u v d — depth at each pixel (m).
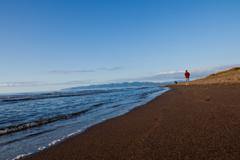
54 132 4.77
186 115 4.97
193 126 3.72
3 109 10.40
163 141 3.03
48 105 11.95
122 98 14.92
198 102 7.16
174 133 3.42
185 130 3.52
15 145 3.76
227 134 2.94
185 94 11.84
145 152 2.64
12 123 6.23
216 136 2.92
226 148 2.40
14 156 3.09
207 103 6.54
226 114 4.38
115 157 2.60
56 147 3.43
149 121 4.93
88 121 6.04
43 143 3.79
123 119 5.78
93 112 8.10
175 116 5.04
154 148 2.76
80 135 4.23
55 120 6.62
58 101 14.87
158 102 9.46
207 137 2.93
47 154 3.06
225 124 3.54
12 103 14.74
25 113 8.55
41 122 6.24
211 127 3.47
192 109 5.78
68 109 9.46
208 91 10.91
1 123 6.27
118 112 7.59
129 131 4.09
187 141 2.87
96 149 3.07
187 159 2.22
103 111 8.22
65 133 4.58
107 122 5.54
